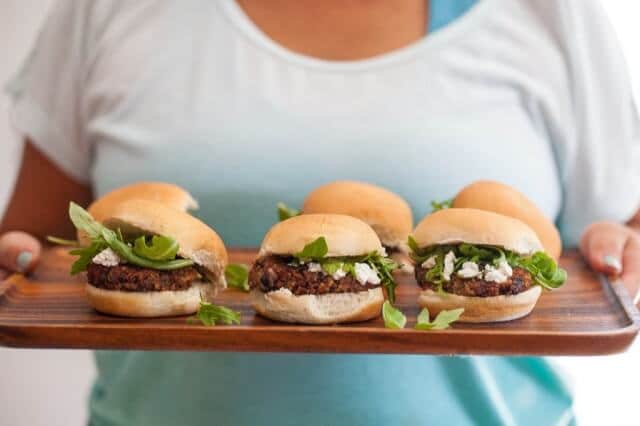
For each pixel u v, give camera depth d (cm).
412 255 70
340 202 76
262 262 68
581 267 81
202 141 84
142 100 86
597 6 86
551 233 76
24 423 128
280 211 77
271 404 80
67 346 65
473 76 84
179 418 82
